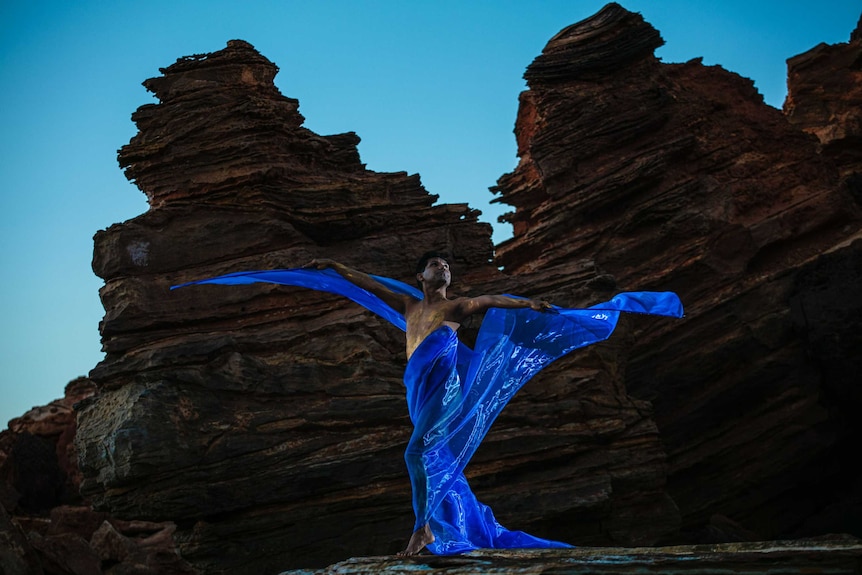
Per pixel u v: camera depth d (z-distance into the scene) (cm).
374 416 1422
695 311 1827
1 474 2048
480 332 822
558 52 2141
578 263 1658
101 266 1538
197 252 1560
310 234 1650
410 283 1639
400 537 1368
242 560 1339
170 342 1461
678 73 2200
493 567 524
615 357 1598
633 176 1938
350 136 1806
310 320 1534
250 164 1631
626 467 1489
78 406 1449
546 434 1468
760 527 1692
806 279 1812
